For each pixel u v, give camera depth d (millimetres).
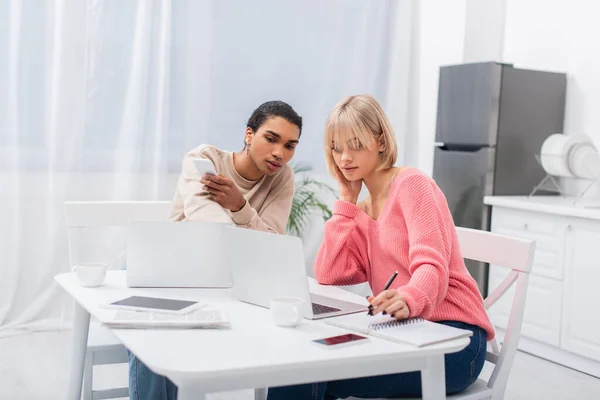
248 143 2371
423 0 4680
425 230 1753
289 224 4309
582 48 4086
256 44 4137
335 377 1346
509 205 3830
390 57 4590
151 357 1280
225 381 1246
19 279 3650
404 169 1919
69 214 2484
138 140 3787
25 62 3539
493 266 3957
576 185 4141
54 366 3180
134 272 1853
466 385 1795
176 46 3891
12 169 3562
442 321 1802
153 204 2602
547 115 4156
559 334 3549
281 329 1509
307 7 4277
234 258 1760
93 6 3656
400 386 1721
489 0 4555
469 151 4164
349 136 1887
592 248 3396
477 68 4043
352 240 2047
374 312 1576
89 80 3682
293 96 4293
